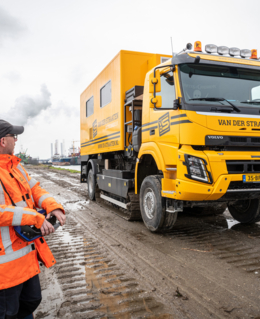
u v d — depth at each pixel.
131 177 6.95
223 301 2.90
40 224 1.83
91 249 4.58
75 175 22.31
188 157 4.40
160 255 4.25
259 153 4.68
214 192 4.31
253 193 4.62
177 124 4.61
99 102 8.78
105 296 3.04
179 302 2.89
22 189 1.93
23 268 1.82
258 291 3.11
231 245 4.66
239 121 4.59
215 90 4.85
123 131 6.86
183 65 4.76
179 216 6.86
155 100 5.07
